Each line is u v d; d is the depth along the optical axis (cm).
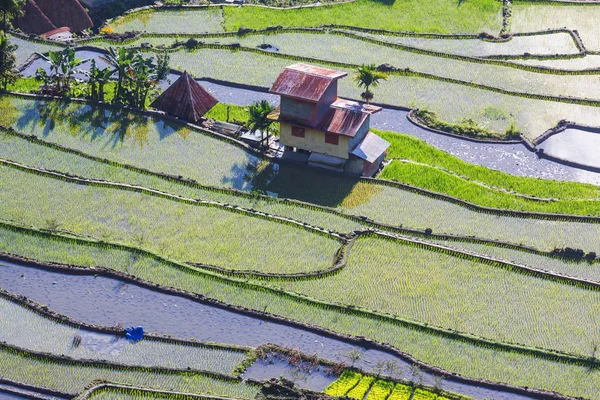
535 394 6019
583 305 6856
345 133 8500
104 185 8019
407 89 10269
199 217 7706
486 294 6912
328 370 6116
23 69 10150
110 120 9138
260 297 6775
